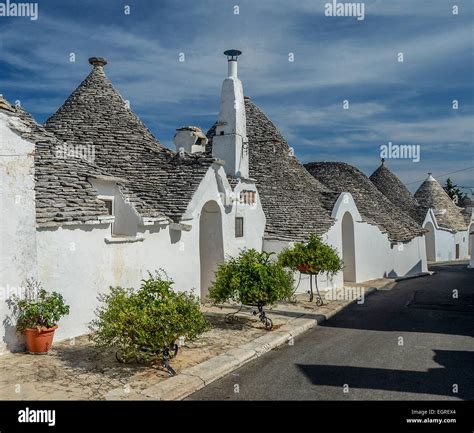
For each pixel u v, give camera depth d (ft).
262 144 64.85
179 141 48.29
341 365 26.07
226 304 43.06
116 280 32.60
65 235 28.91
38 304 25.43
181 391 21.22
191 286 40.32
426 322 38.24
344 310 44.16
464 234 141.49
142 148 45.96
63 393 20.53
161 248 37.01
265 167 61.87
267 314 39.45
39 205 28.25
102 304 31.24
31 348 25.62
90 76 49.83
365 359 27.30
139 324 22.27
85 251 30.27
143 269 35.12
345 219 67.36
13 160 25.45
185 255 39.68
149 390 20.99
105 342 25.57
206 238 45.06
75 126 45.37
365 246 70.49
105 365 24.08
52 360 24.68
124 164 43.75
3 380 21.75
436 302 48.55
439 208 134.10
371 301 49.52
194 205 39.83
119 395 20.44
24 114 38.24
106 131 45.78
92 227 30.71
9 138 25.30
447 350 29.22
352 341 31.71
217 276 35.29
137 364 24.30
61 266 28.68
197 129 48.96
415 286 63.87
